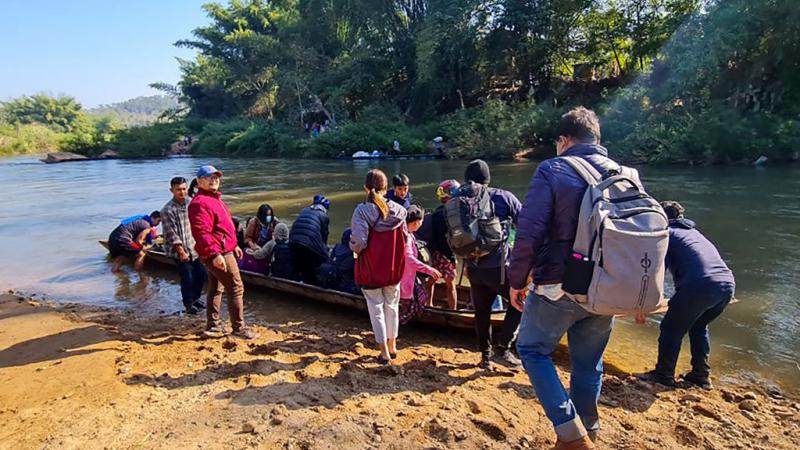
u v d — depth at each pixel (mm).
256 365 4363
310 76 39188
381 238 4434
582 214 2660
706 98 19875
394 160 26391
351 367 4383
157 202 16000
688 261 4109
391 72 35875
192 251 6230
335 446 3068
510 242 4512
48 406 3701
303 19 41000
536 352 2910
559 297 2789
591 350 3029
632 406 3816
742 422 3600
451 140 27688
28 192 19625
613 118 22391
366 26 36156
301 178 20219
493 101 27234
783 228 9102
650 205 2672
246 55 49844
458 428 3289
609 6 27750
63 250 10148
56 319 6043
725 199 11781
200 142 42312
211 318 5363
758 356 4793
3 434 3334
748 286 6527
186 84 58406
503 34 29500
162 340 5207
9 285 8016
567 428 2777
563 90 29312
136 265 8406
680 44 21016
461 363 4633
